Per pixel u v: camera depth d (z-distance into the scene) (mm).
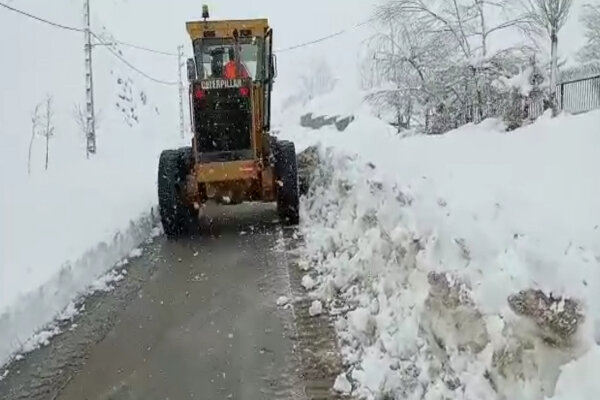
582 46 21500
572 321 2326
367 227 5449
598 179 3195
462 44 14227
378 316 4141
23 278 5359
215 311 5027
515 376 2557
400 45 14828
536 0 14305
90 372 4051
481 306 2842
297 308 4969
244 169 7723
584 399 2143
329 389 3660
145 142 34375
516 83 12133
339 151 8664
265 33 8531
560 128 4844
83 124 29141
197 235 7875
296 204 8031
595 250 2490
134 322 4875
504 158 4469
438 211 3795
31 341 4570
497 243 2965
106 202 9812
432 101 13844
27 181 12789
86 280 5938
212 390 3740
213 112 7750
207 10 8539
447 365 3107
